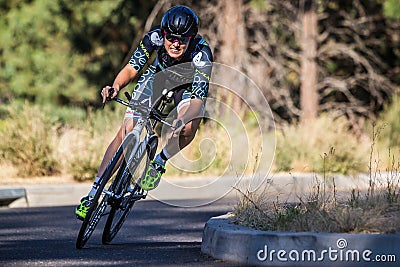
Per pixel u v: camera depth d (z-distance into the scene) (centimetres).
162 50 1348
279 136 2852
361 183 2491
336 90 4397
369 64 4284
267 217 1223
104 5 4259
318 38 4156
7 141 2522
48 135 2578
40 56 4294
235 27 3825
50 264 1180
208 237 1221
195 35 1312
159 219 1848
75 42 4359
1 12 4322
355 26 4234
